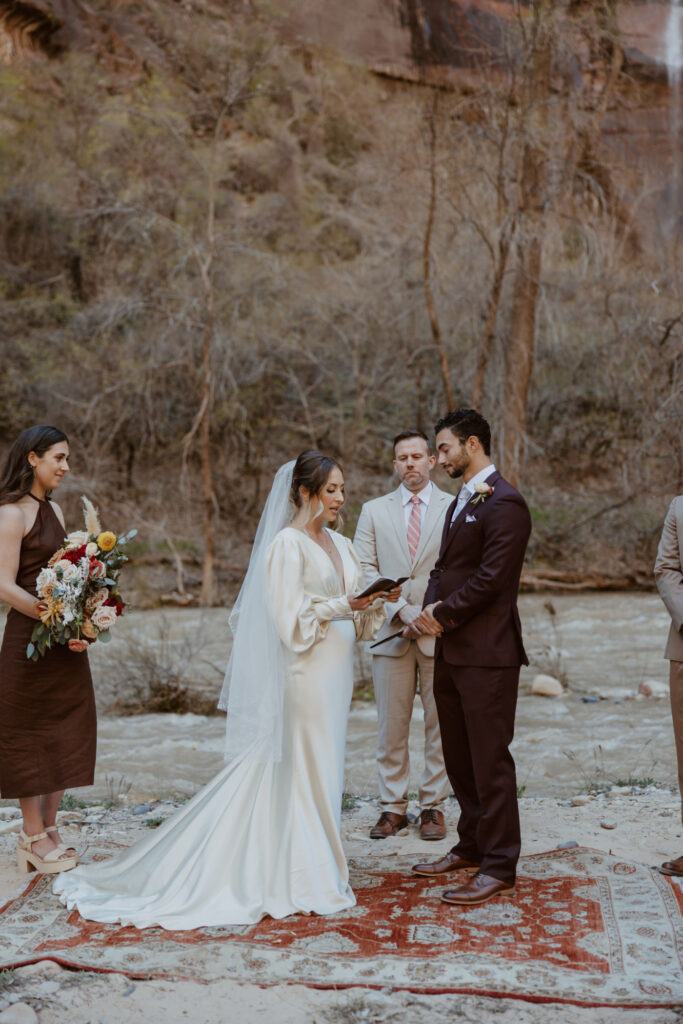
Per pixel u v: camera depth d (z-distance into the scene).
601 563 15.90
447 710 4.00
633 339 15.80
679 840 4.48
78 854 4.33
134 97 19.89
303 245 19.42
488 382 16.27
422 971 3.06
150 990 2.95
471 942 3.28
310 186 20.27
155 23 20.89
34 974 3.06
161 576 15.27
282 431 18.14
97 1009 2.83
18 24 19.81
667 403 14.77
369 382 16.86
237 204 18.91
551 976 3.02
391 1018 2.78
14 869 4.19
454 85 14.66
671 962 3.10
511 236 14.19
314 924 3.45
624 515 16.09
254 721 3.81
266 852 3.71
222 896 3.61
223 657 10.23
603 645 11.05
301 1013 2.81
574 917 3.47
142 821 5.05
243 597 3.94
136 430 17.36
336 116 20.94
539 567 15.89
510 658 3.79
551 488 17.59
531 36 13.71
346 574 4.14
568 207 16.02
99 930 3.42
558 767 6.41
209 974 3.05
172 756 6.88
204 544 15.96
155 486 17.39
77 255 18.47
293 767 3.79
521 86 13.92
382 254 16.84
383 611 4.18
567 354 17.23
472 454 3.97
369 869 4.12
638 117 17.39
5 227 18.08
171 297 15.99
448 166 14.46
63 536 4.29
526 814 5.02
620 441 17.42
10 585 4.00
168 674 8.71
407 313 16.27
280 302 17.36
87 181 18.27
